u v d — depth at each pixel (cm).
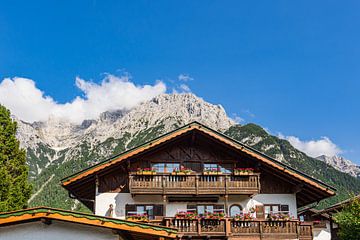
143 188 2481
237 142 2559
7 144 2919
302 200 2908
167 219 2394
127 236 1371
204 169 2617
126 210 2509
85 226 1276
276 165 2555
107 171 2525
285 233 2462
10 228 1265
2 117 2978
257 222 2462
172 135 2516
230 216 2561
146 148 2484
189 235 2375
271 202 2638
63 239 1263
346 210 2745
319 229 3784
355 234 2558
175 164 2611
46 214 1226
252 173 2586
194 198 2594
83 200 2855
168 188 2505
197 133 2588
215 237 2403
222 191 2533
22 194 2827
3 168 2786
